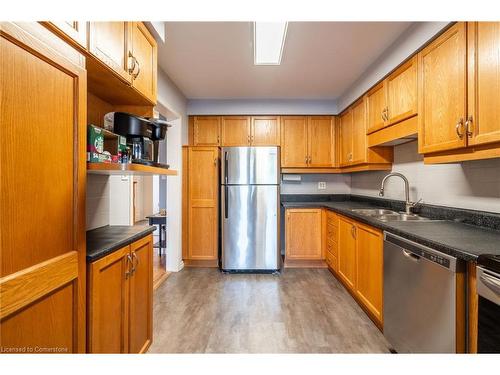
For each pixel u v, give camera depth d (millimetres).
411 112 1997
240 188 3371
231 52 2391
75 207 956
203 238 3545
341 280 2906
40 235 797
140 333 1533
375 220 2014
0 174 669
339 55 2451
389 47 2281
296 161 3795
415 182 2453
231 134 3787
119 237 1400
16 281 708
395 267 1665
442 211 2047
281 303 2461
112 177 2152
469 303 1141
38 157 792
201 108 3756
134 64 1471
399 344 1629
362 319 2166
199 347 1793
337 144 3797
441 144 1627
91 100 1606
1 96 672
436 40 1683
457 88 1500
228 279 3107
